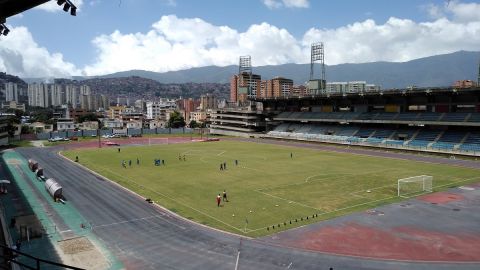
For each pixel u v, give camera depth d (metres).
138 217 52.22
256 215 52.62
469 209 54.38
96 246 41.88
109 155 114.06
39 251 40.34
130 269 36.25
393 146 119.69
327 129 152.00
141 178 78.56
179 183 73.44
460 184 70.19
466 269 35.88
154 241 43.28
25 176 80.56
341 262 37.47
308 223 48.97
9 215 52.84
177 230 46.88
